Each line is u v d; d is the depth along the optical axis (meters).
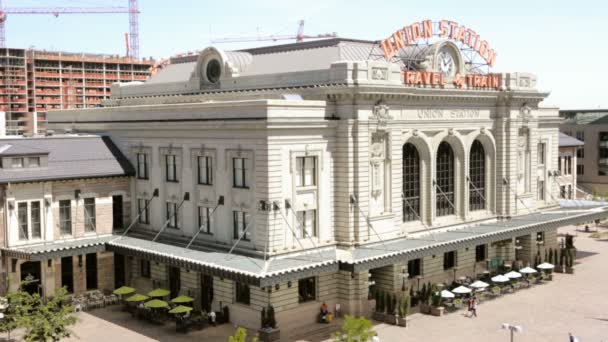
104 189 70.00
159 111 68.50
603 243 99.56
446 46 72.88
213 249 62.09
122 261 70.62
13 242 63.34
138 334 56.69
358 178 62.44
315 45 73.19
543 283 74.88
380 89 62.94
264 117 57.38
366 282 62.09
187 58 91.81
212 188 63.22
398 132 66.25
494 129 78.88
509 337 55.47
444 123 71.75
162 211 68.88
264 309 55.44
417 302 65.31
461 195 75.38
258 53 78.81
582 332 56.78
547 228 76.75
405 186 69.88
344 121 62.12
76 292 66.75
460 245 65.44
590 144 148.50
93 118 77.81
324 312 59.97
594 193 136.88
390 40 67.62
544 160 89.69
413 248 61.22
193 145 64.81
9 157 63.31
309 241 61.28
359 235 62.66
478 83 74.62
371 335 43.56
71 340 54.97
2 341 54.28
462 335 56.12
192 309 59.75
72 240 67.69
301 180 60.94
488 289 70.94
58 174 66.19
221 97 72.19
